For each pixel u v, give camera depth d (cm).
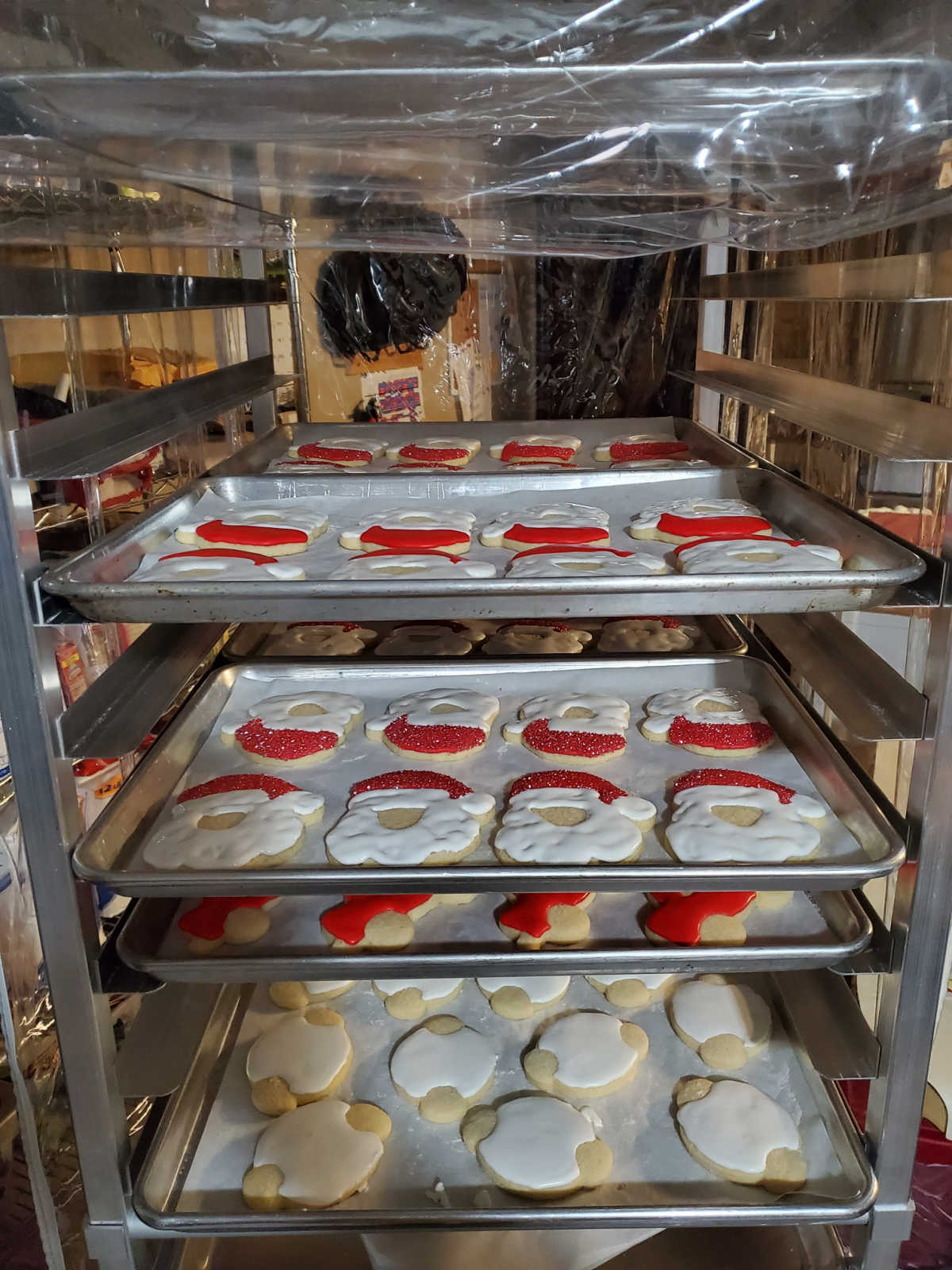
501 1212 95
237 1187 101
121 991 96
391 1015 124
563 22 73
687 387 209
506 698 144
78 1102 95
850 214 107
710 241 130
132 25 72
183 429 116
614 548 130
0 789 105
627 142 92
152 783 114
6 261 117
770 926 109
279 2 71
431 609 93
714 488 153
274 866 101
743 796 113
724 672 147
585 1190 99
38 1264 109
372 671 147
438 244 143
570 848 104
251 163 104
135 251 157
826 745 119
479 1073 112
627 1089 112
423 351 207
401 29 73
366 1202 98
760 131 89
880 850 97
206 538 126
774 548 117
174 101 79
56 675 87
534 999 123
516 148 97
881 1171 101
